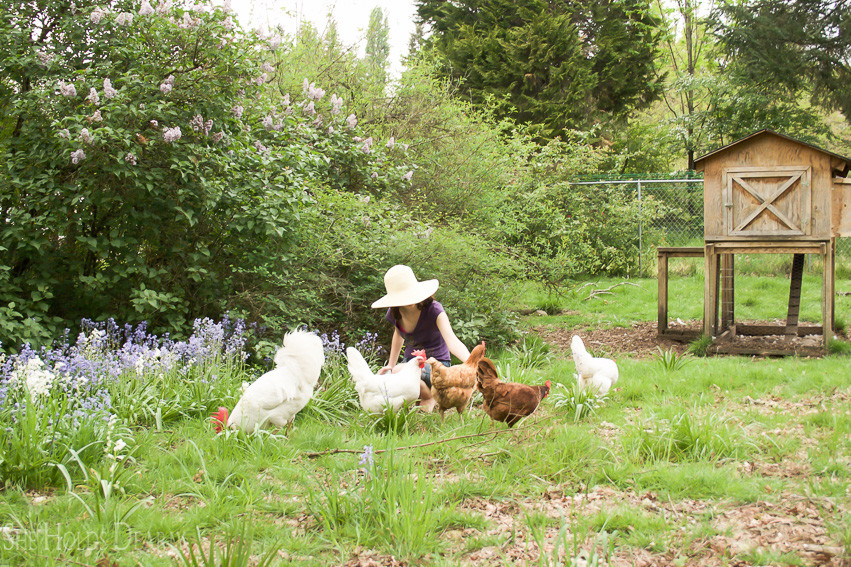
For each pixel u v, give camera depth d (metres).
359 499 3.48
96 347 5.63
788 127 20.44
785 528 3.26
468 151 12.72
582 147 16.47
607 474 4.00
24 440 3.93
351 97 12.31
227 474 4.01
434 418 5.24
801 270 9.12
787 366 6.98
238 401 4.93
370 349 7.02
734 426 4.87
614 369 5.72
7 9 6.79
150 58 6.91
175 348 5.96
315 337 4.88
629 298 12.61
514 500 3.71
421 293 5.32
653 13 25.28
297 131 8.79
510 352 7.98
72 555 3.00
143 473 4.05
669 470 3.97
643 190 17.38
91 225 7.04
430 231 8.12
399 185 10.48
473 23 25.66
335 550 3.14
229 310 6.88
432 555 3.08
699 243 16.80
